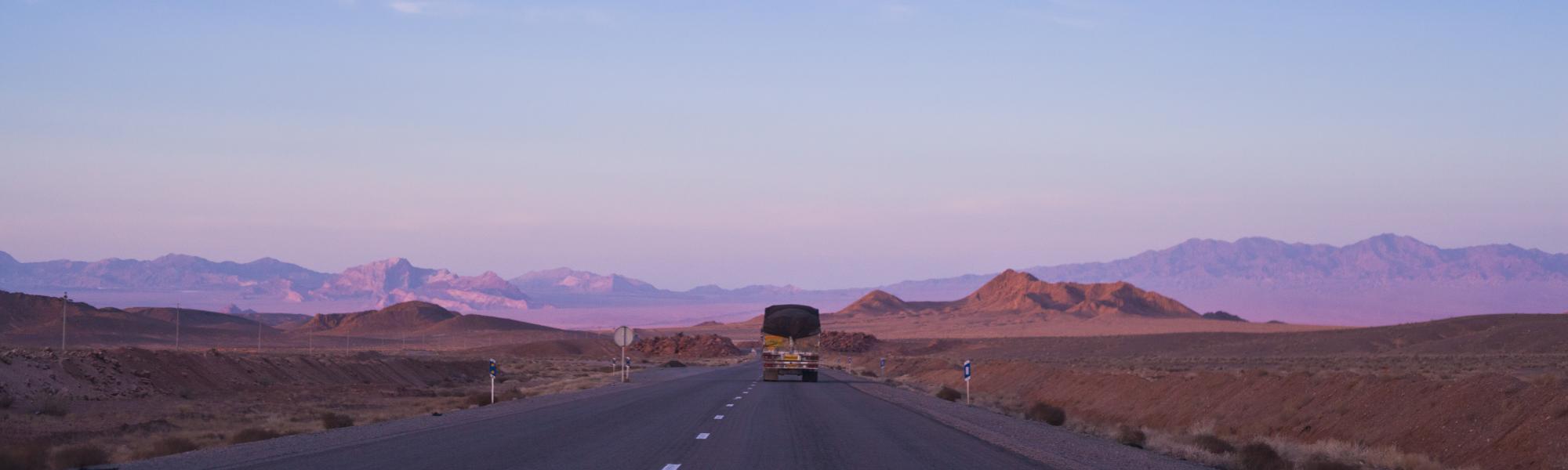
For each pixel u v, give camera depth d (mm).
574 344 192625
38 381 39719
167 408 39812
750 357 190250
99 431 29734
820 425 27203
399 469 17219
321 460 18484
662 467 17797
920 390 59344
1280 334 154875
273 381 58438
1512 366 71875
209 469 17031
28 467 18812
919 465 18672
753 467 17953
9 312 196750
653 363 141125
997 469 18141
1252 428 30172
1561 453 18984
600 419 29047
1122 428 27562
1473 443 21719
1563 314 130375
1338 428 26875
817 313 65062
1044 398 50344
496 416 30609
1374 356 102250
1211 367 83375
